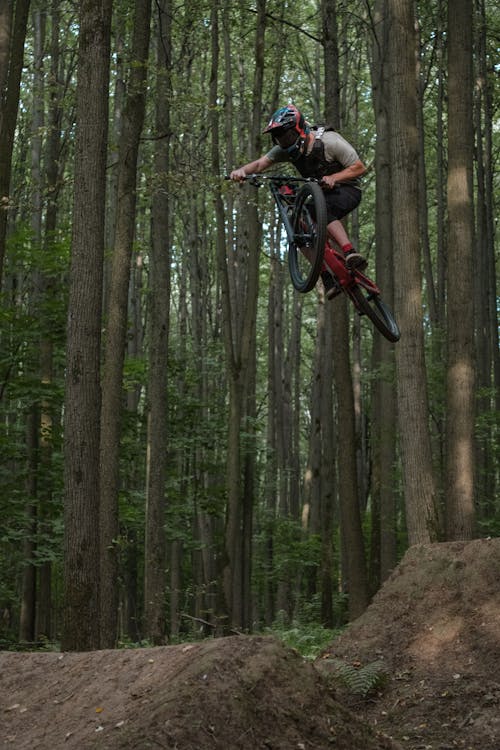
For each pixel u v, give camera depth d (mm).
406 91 11195
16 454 15938
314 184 6410
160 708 4652
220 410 20750
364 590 14805
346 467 15078
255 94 15812
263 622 26125
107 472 11203
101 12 9203
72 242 9055
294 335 30078
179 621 20812
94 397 8945
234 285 20406
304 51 24594
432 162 25109
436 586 8516
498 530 18156
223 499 19031
